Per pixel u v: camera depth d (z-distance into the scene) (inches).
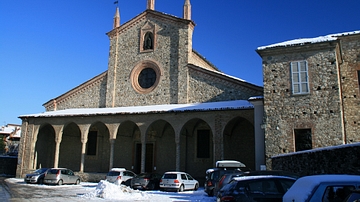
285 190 415.8
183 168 1375.5
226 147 1306.6
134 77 1471.5
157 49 1455.5
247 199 407.2
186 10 1435.8
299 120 883.4
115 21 1581.0
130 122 1460.4
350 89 1016.2
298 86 903.1
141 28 1508.4
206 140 1370.6
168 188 1005.8
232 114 1160.8
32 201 715.4
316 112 871.7
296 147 877.8
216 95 1300.4
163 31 1462.8
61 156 1608.0
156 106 1362.0
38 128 1499.8
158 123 1433.3
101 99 1518.2
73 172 1342.3
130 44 1521.9
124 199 781.9
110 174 1131.3
